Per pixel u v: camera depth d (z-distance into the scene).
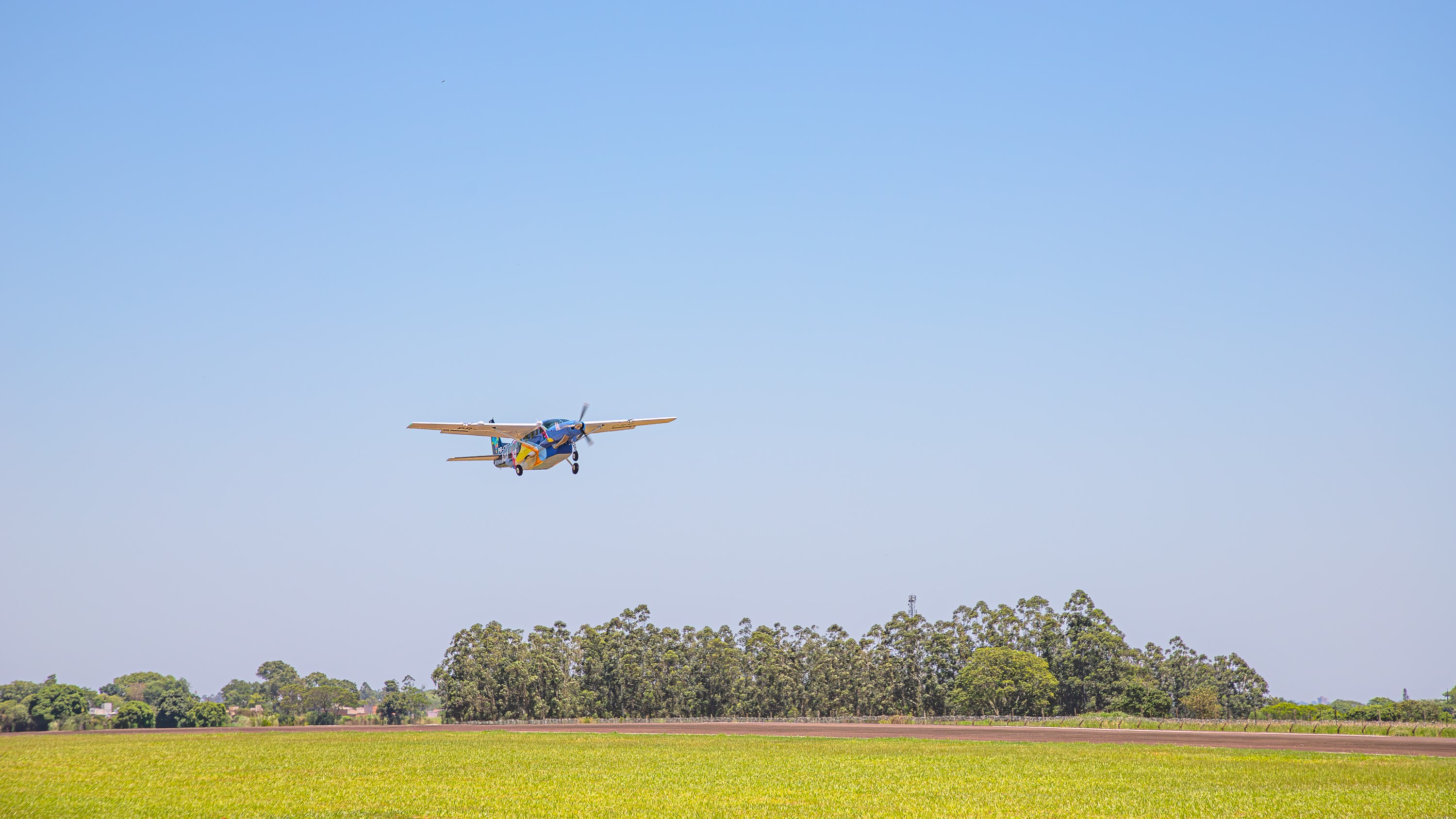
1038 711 136.62
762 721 142.88
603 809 38.16
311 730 117.38
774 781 47.22
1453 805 36.72
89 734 113.56
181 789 45.94
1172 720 110.75
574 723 136.88
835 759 59.62
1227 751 61.75
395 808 38.91
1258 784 43.88
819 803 39.31
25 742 90.44
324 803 40.75
